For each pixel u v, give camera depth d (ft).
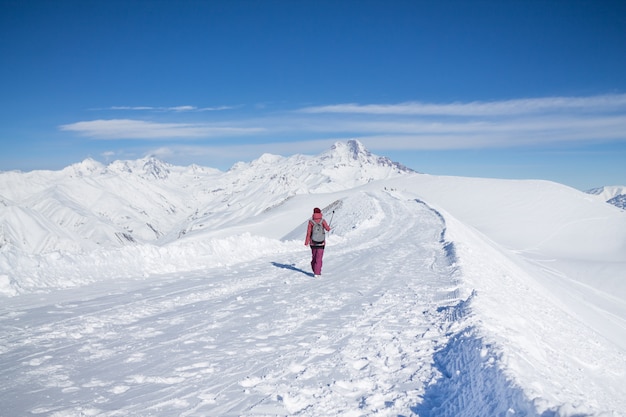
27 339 19.84
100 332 21.47
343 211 185.06
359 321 24.62
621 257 183.73
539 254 183.32
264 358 18.24
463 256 52.08
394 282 37.81
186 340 20.54
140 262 41.73
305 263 49.65
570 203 261.65
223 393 14.64
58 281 32.37
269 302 29.48
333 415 13.10
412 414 13.25
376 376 16.40
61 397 14.06
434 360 18.07
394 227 108.88
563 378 17.13
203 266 45.21
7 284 28.89
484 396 13.34
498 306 26.78
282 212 311.47
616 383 22.27
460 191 309.01
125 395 14.35
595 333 37.45
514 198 280.10
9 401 13.66
